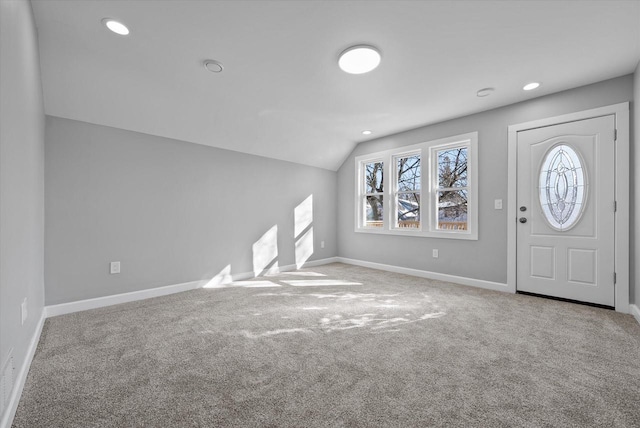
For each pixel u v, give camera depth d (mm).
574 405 1337
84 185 2705
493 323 2354
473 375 1590
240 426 1204
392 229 4516
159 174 3219
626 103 2619
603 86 2748
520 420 1238
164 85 2752
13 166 1376
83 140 2707
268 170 4336
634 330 2205
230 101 3166
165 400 1374
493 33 2045
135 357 1786
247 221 4062
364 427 1197
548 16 1870
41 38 2037
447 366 1686
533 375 1589
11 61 1311
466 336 2102
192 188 3502
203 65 2453
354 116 3711
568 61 2416
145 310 2674
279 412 1291
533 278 3158
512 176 3287
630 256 2605
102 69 2424
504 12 1832
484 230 3514
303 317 2496
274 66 2482
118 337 2076
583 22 1925
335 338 2072
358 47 2191
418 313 2598
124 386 1486
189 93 2932
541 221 3104
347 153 5141
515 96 3105
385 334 2141
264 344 1973
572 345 1950
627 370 1639
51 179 2518
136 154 3049
